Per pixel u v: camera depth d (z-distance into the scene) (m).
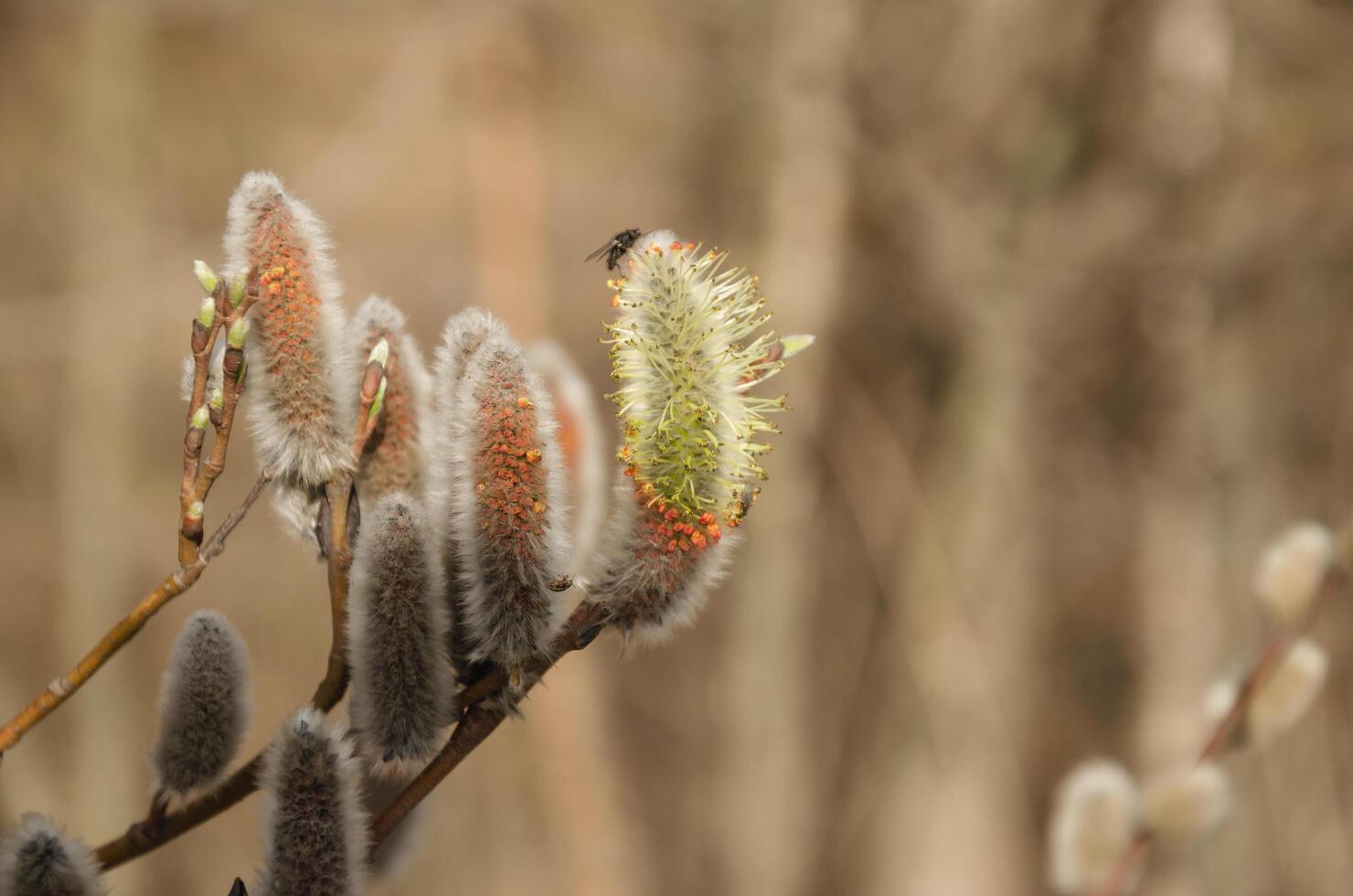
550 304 14.64
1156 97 11.52
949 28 12.12
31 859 2.12
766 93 12.39
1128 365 12.06
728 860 12.52
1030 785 13.47
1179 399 11.19
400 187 15.66
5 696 12.65
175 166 15.89
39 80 13.88
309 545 2.70
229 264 2.58
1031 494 12.74
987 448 12.52
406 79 13.28
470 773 13.70
